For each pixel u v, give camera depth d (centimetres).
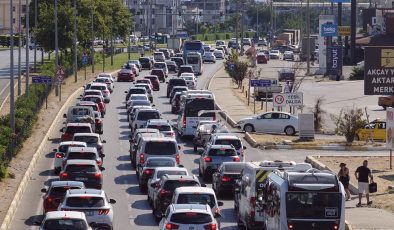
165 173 8575
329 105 19500
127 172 10931
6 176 10081
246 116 16388
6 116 13600
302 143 13162
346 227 7312
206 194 7075
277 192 6309
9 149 11025
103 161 11756
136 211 8494
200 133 12588
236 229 7650
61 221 5906
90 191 6956
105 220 6775
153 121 12775
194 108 13750
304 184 6188
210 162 10012
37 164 11338
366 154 12469
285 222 6175
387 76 12094
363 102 19950
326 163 11338
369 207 8419
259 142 13200
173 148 10100
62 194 7469
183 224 6269
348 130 13288
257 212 7062
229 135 10944
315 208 6184
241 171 8419
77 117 13800
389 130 10688
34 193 9375
